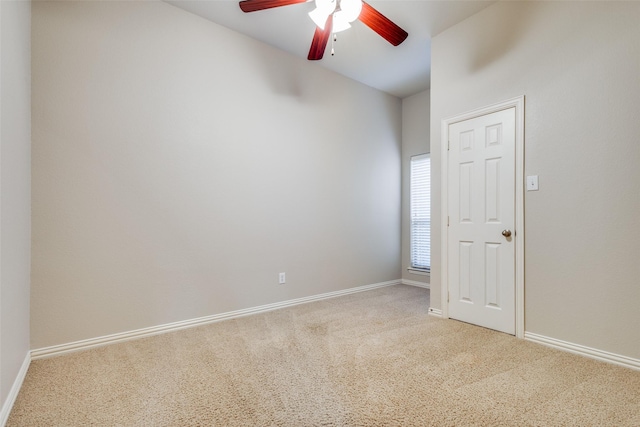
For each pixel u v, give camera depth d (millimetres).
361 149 4090
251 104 3072
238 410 1482
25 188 1905
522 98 2402
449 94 2936
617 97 1959
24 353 1868
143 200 2461
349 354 2113
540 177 2307
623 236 1935
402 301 3547
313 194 3561
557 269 2217
